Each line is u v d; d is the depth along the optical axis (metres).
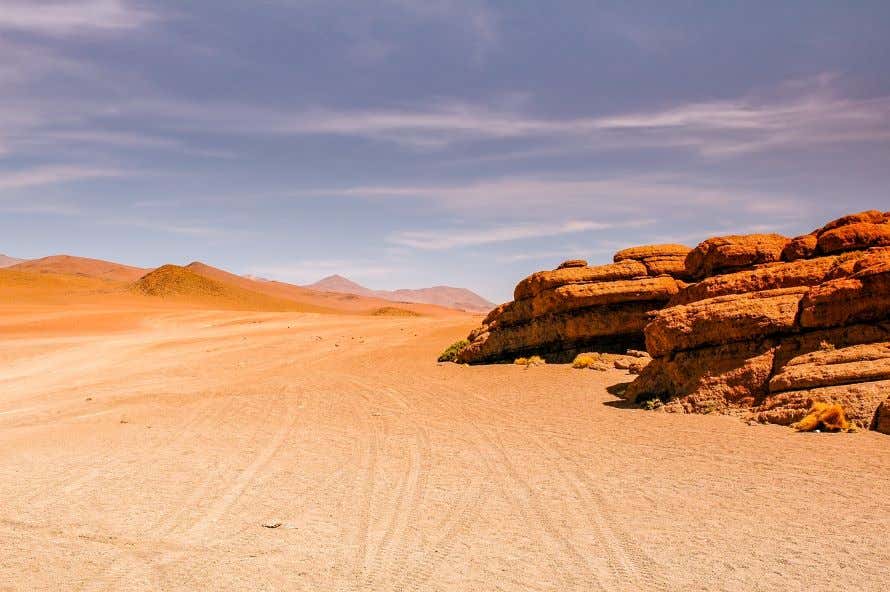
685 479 11.59
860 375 15.34
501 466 13.11
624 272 29.67
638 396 20.44
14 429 20.14
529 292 32.53
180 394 27.83
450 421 18.83
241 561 8.34
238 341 54.12
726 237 25.33
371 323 66.75
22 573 8.05
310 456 14.59
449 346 39.47
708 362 18.78
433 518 9.91
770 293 19.03
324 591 7.38
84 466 14.16
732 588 7.13
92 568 8.19
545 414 19.34
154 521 10.05
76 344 53.72
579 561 8.04
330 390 27.28
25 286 131.38
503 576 7.65
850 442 13.24
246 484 12.22
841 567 7.54
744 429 15.34
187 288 137.88
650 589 7.18
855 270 17.83
